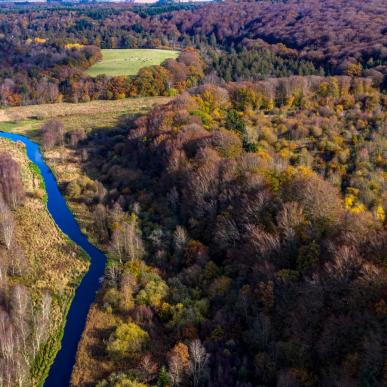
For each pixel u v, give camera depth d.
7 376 52.19
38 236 86.19
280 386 45.84
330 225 62.00
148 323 61.59
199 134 99.06
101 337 61.03
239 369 50.84
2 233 80.94
